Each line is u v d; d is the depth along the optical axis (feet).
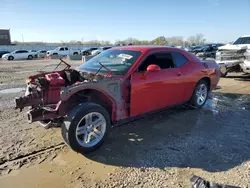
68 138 11.16
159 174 10.23
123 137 13.92
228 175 10.13
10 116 17.15
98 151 12.22
